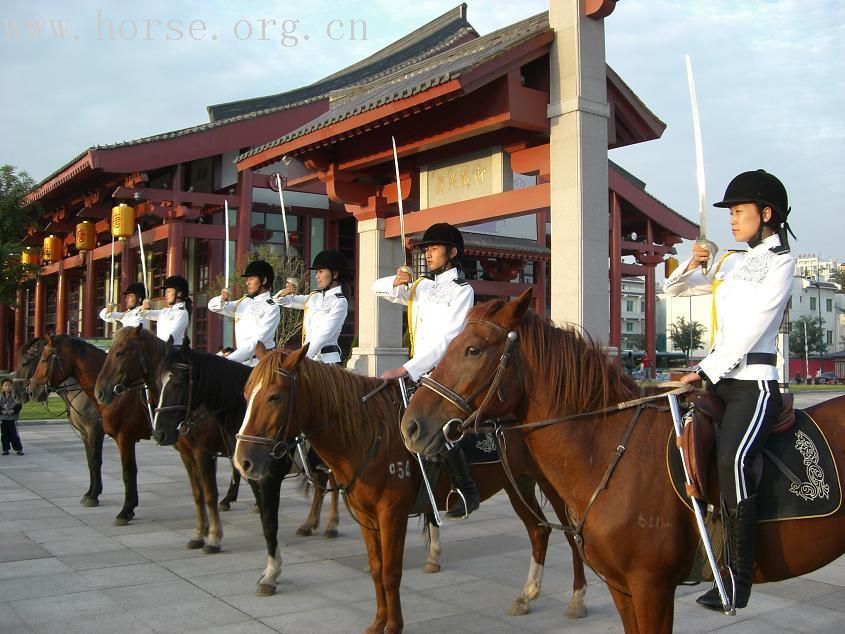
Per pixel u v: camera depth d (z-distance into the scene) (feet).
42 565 21.74
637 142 36.91
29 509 29.99
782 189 12.42
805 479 11.47
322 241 92.53
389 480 16.24
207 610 17.95
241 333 26.76
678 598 19.25
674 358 183.62
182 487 35.24
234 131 76.89
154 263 95.20
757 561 11.64
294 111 80.07
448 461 16.57
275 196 87.76
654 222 90.53
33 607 18.04
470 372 11.87
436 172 39.81
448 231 18.19
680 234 91.09
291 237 90.17
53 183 85.15
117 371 24.86
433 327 17.47
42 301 120.37
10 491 33.91
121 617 17.40
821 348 218.18
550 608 18.45
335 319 22.70
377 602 16.55
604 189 31.81
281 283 68.08
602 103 32.07
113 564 21.91
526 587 18.40
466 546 24.59
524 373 12.26
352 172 41.83
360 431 16.29
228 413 23.06
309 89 105.50
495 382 11.89
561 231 31.50
